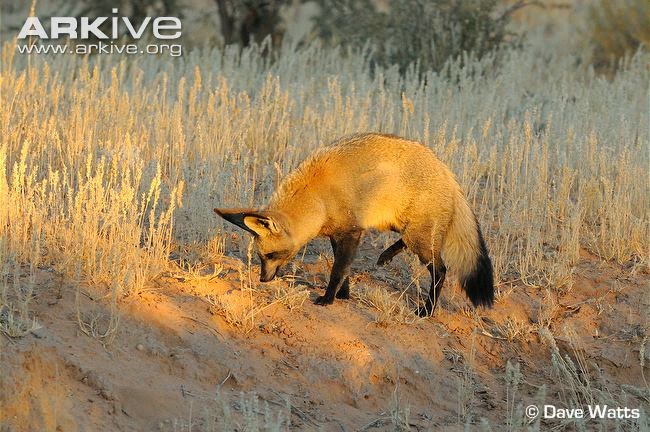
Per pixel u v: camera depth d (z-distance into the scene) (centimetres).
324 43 3338
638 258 1748
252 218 1380
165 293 1397
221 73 2553
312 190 1443
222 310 1396
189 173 1808
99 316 1285
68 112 2045
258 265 1575
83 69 2383
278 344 1374
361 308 1502
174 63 2895
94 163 1736
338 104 2134
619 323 1589
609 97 2444
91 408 1148
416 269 1631
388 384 1386
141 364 1250
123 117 2011
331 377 1350
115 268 1329
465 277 1523
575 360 1515
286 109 2228
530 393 1445
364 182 1461
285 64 2727
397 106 2323
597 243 1792
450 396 1405
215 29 3503
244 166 1839
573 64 3369
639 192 1898
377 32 3112
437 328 1511
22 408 1111
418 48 2989
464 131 2205
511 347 1526
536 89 2858
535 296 1628
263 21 3362
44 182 1431
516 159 1964
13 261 1301
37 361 1161
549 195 1919
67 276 1335
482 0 3041
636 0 3434
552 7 3569
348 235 1469
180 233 1634
